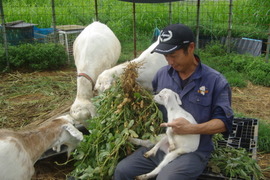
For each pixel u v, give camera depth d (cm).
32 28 913
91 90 482
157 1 442
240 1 1207
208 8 1165
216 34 971
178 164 279
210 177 312
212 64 782
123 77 332
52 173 397
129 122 323
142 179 283
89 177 307
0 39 889
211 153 335
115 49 581
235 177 312
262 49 878
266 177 379
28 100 630
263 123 496
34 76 770
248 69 750
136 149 331
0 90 679
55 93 662
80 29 883
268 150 435
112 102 343
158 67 462
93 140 332
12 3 1283
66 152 417
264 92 664
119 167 296
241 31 941
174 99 295
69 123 356
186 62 284
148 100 331
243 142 388
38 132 335
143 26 1116
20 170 312
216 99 286
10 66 812
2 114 559
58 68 840
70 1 1348
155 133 322
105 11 1202
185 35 272
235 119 440
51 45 846
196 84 292
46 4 1321
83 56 515
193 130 274
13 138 309
